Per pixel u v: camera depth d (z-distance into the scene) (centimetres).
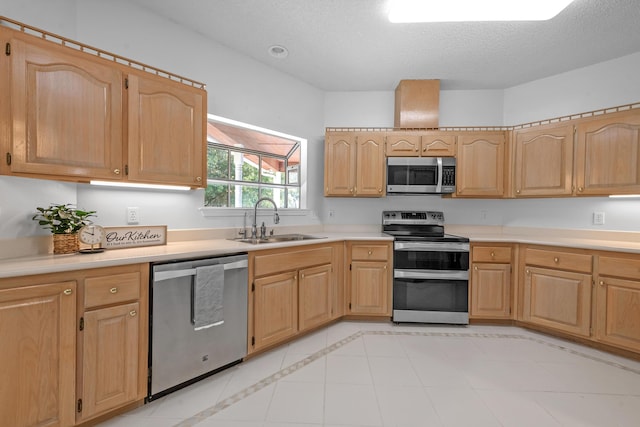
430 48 256
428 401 167
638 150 229
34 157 139
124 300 150
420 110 316
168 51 222
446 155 307
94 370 140
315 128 342
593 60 275
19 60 135
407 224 334
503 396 173
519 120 329
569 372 200
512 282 278
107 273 144
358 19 219
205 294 178
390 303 286
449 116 345
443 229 336
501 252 279
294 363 210
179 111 192
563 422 151
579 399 170
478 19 211
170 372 167
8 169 133
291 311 235
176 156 191
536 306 263
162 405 162
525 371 200
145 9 210
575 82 293
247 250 203
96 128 158
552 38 239
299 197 340
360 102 350
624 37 236
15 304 120
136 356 154
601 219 276
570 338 251
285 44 254
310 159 338
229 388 179
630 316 214
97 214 190
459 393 175
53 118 144
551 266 255
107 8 194
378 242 286
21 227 153
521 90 327
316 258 257
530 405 164
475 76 309
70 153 150
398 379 190
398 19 212
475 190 304
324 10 210
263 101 288
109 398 145
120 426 145
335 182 315
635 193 231
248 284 206
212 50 248
